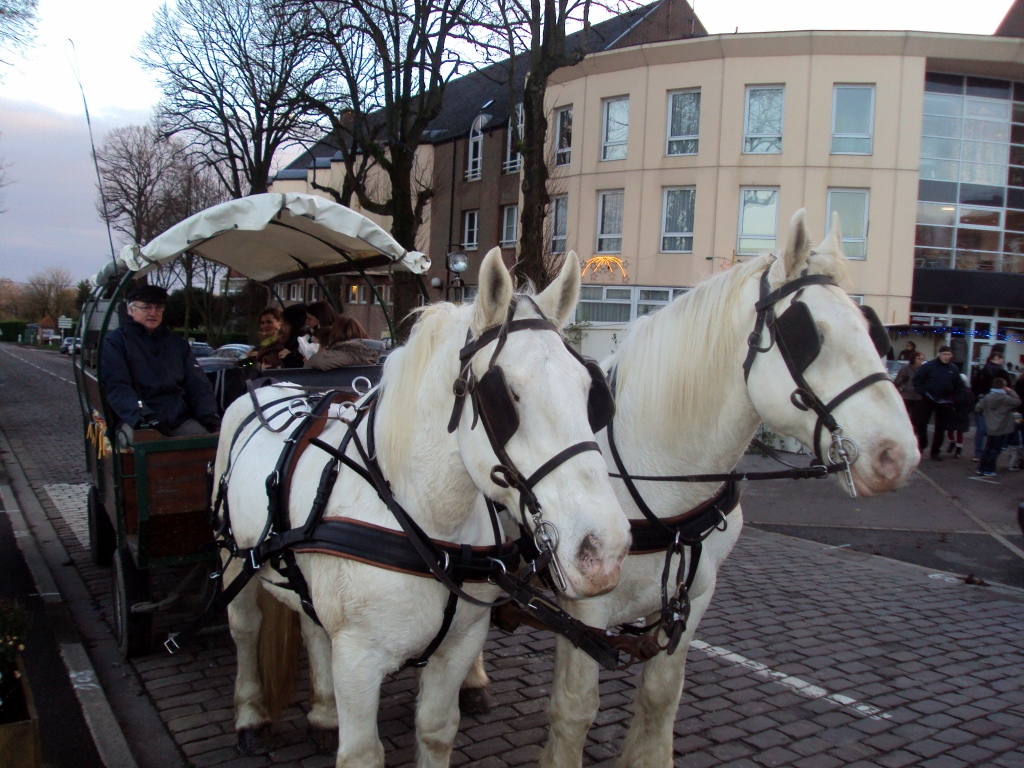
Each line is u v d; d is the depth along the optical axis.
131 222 17.06
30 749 2.86
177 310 28.83
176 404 4.65
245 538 3.03
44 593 5.71
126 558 4.38
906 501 9.99
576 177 23.59
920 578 6.82
